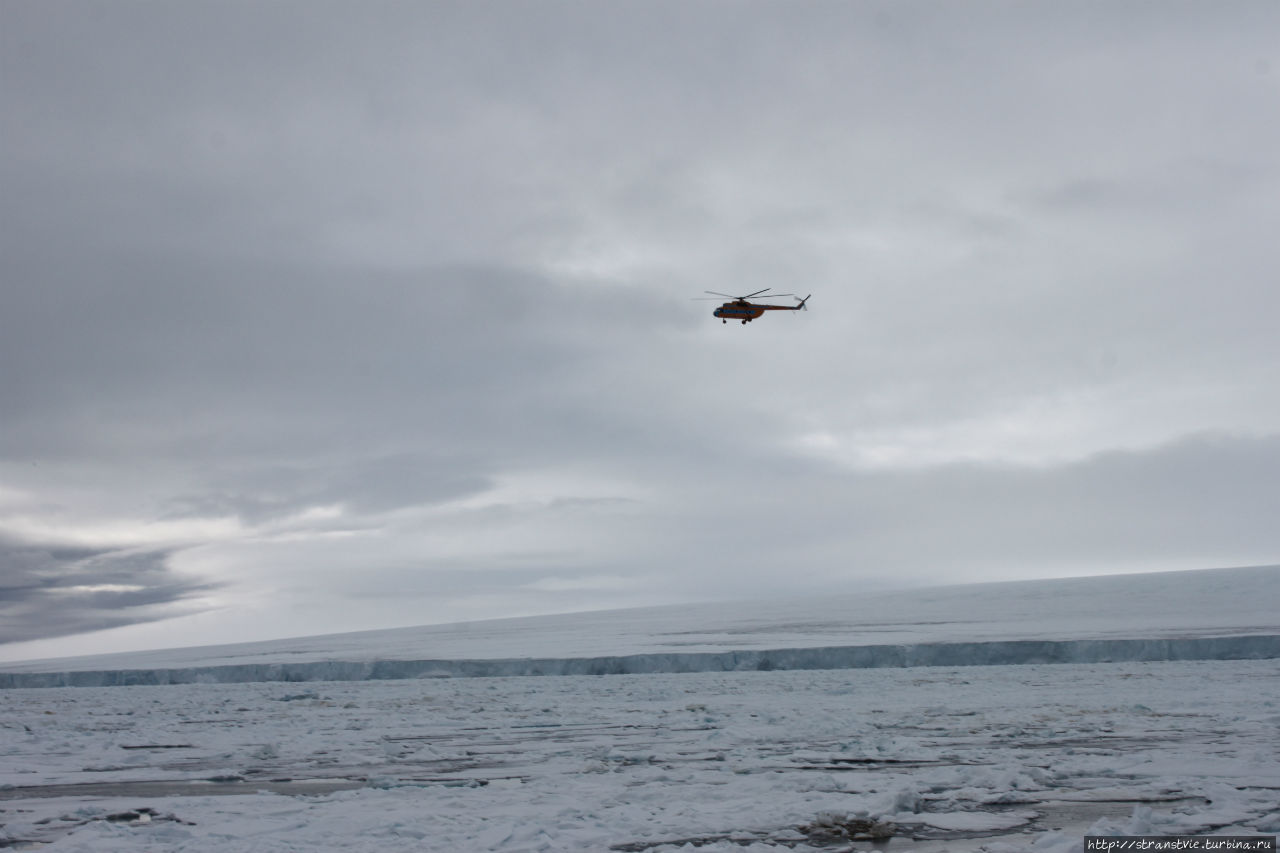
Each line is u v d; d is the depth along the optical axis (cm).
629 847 892
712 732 1805
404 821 1021
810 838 920
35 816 1113
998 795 1103
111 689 4325
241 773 1488
